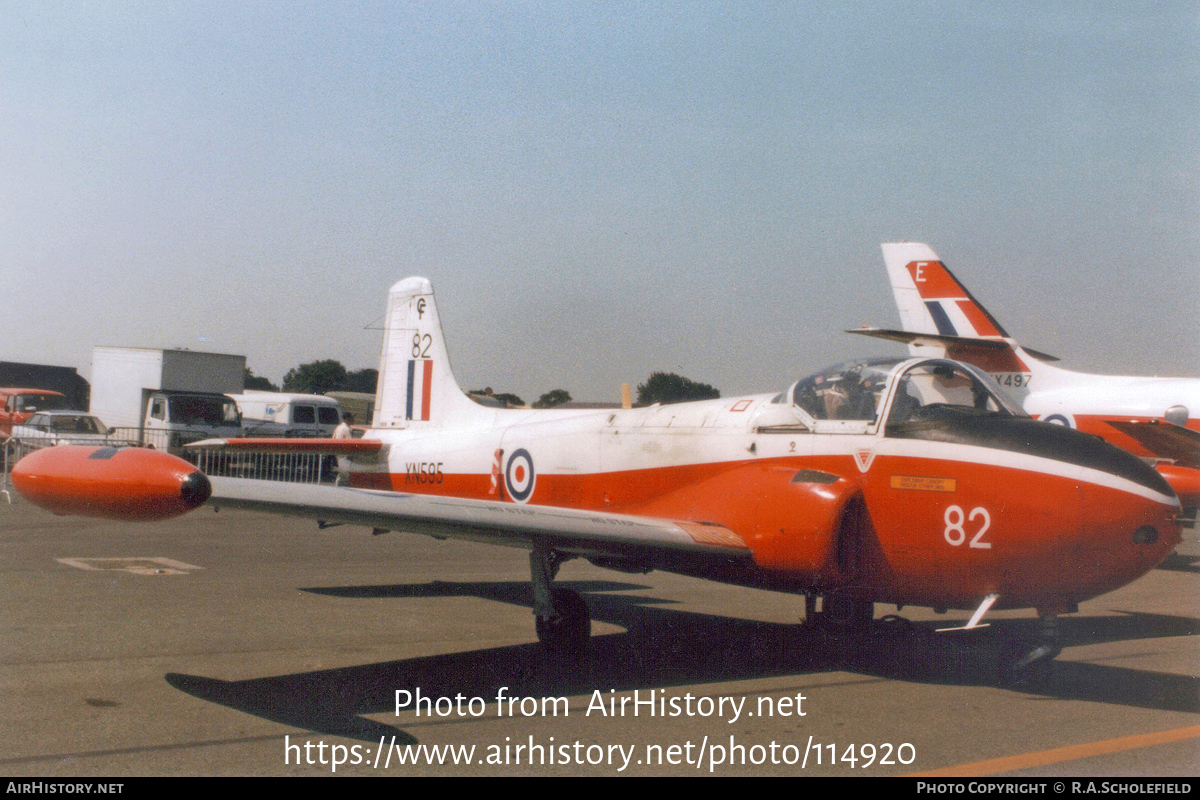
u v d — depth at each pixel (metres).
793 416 6.27
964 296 16.09
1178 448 11.57
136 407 26.14
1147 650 6.88
